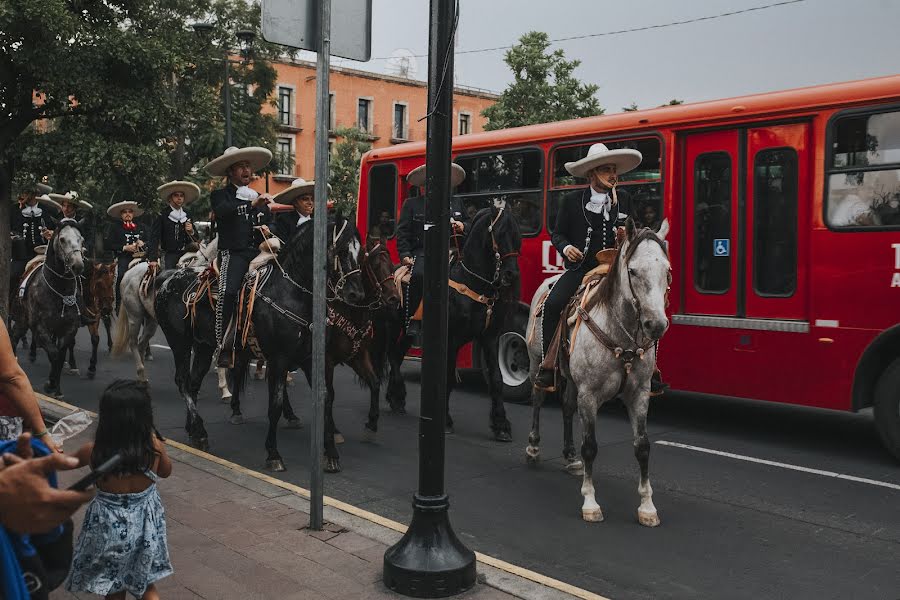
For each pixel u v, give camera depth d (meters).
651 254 5.05
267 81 34.09
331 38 4.99
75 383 11.20
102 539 3.33
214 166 7.58
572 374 5.83
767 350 8.01
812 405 7.70
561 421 9.06
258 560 4.64
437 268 4.38
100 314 11.96
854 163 7.49
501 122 32.34
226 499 5.81
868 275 7.33
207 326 7.70
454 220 9.09
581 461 6.97
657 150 8.93
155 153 14.53
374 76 52.72
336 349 7.15
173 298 8.39
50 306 9.76
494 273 7.98
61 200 13.96
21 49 12.96
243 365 7.98
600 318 5.63
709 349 8.44
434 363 4.38
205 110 16.20
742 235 8.27
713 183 8.54
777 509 5.95
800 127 7.89
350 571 4.51
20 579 2.11
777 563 4.91
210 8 31.28
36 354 13.38
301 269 7.03
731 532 5.46
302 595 4.18
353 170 40.38
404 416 9.34
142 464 3.32
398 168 11.95
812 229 7.68
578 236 6.64
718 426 8.81
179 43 15.16
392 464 7.26
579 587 4.57
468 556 4.38
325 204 5.09
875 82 7.45
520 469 7.08
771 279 8.08
